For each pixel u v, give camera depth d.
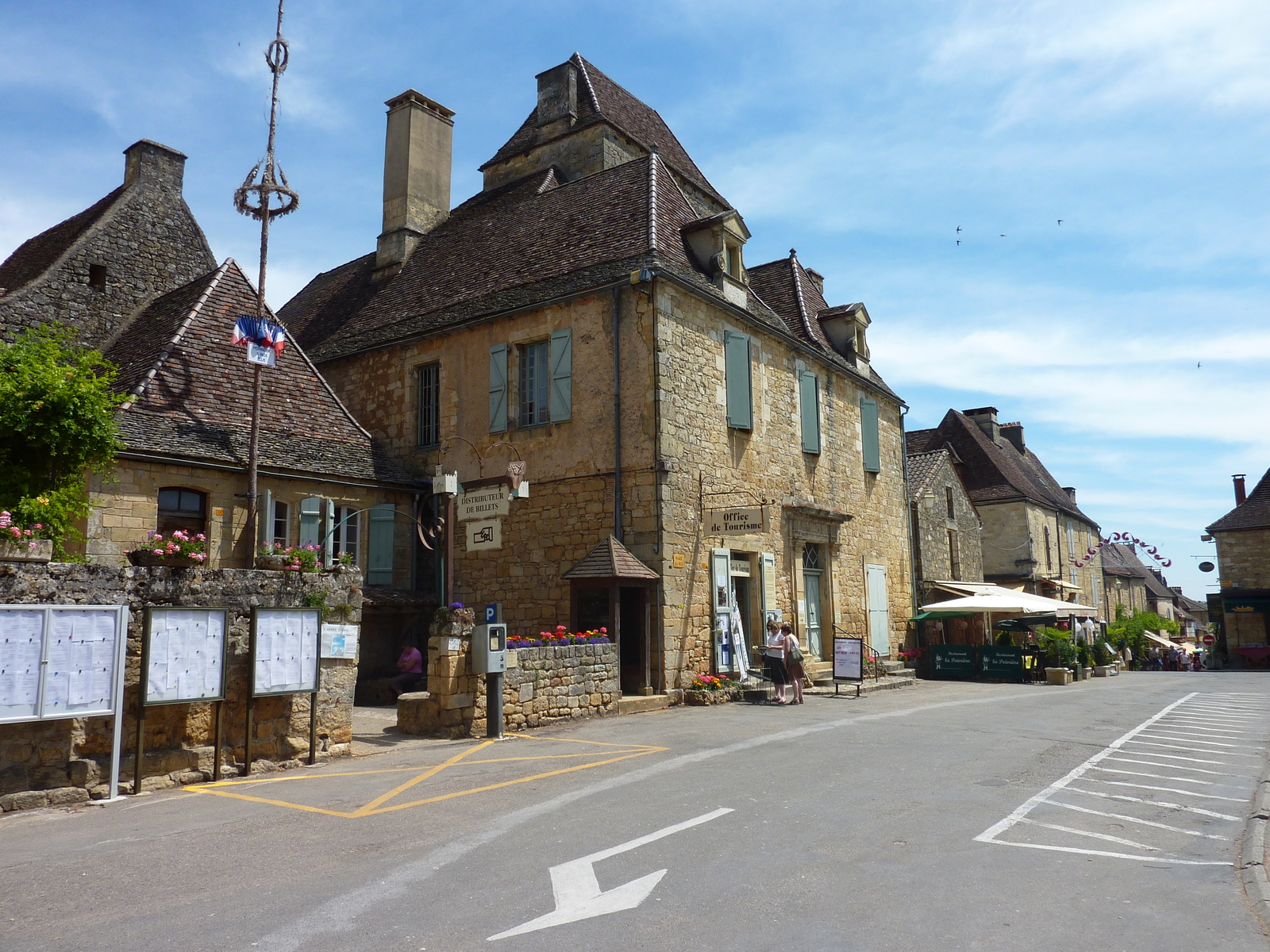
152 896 4.71
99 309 17.14
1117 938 4.11
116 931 4.20
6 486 9.38
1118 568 49.94
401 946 3.98
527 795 7.13
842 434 20.08
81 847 5.66
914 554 23.83
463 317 16.55
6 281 18.48
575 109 21.53
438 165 21.33
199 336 14.95
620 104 22.80
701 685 14.03
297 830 6.07
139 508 12.40
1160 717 12.94
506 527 15.63
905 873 5.04
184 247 18.81
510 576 15.41
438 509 15.93
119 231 17.77
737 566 15.67
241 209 14.46
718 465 15.35
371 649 15.30
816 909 4.44
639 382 14.30
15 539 6.70
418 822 6.27
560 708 11.58
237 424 14.25
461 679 10.41
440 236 20.36
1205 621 75.12
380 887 4.82
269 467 13.88
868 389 21.70
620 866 5.15
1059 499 40.50
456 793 7.25
